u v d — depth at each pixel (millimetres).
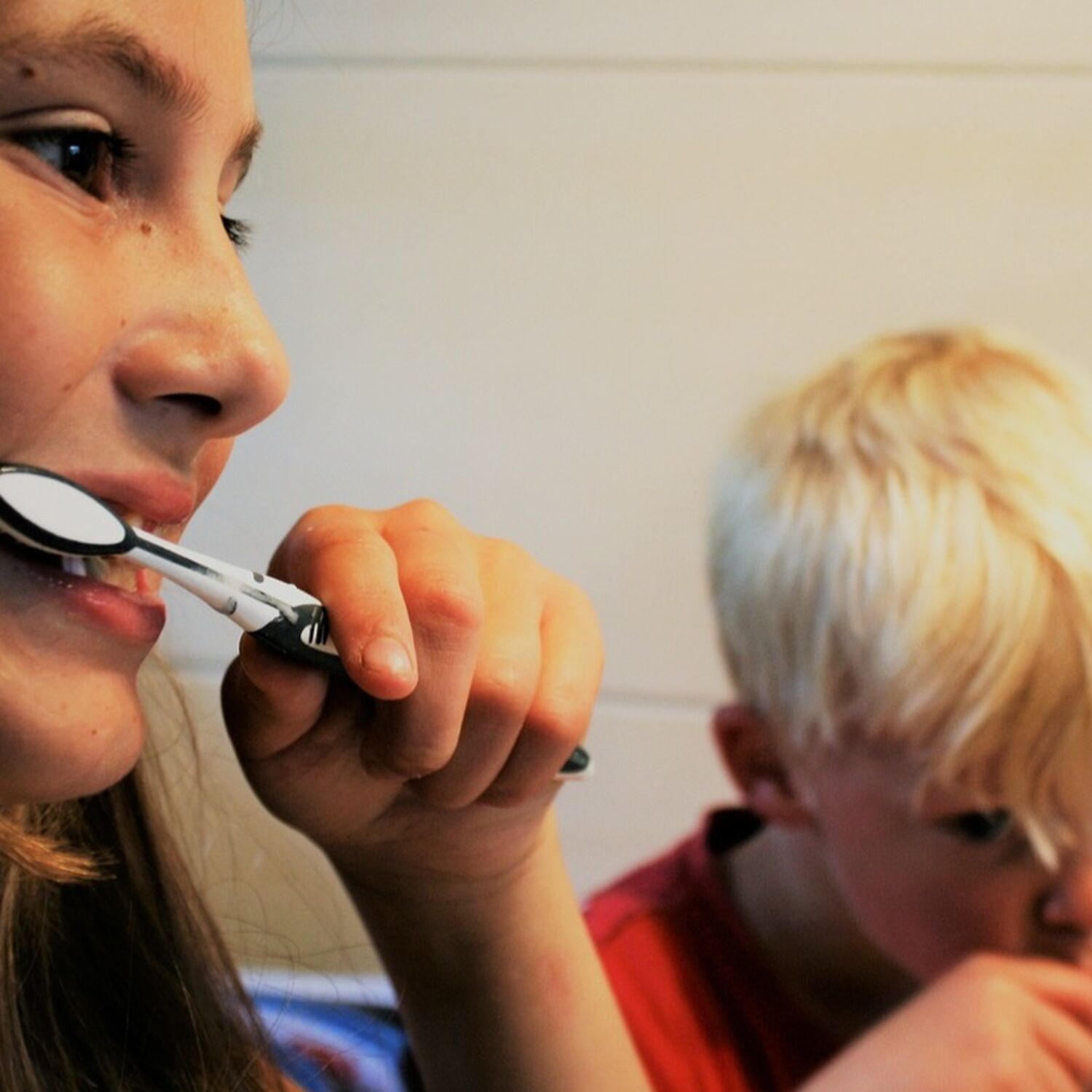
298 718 382
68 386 329
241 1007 469
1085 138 716
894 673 603
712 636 761
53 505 325
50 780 331
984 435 634
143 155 343
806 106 721
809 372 745
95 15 329
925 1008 562
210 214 351
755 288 740
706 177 730
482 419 751
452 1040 447
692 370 747
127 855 450
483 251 736
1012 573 597
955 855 606
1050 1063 551
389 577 375
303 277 730
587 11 708
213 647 686
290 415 745
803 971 662
